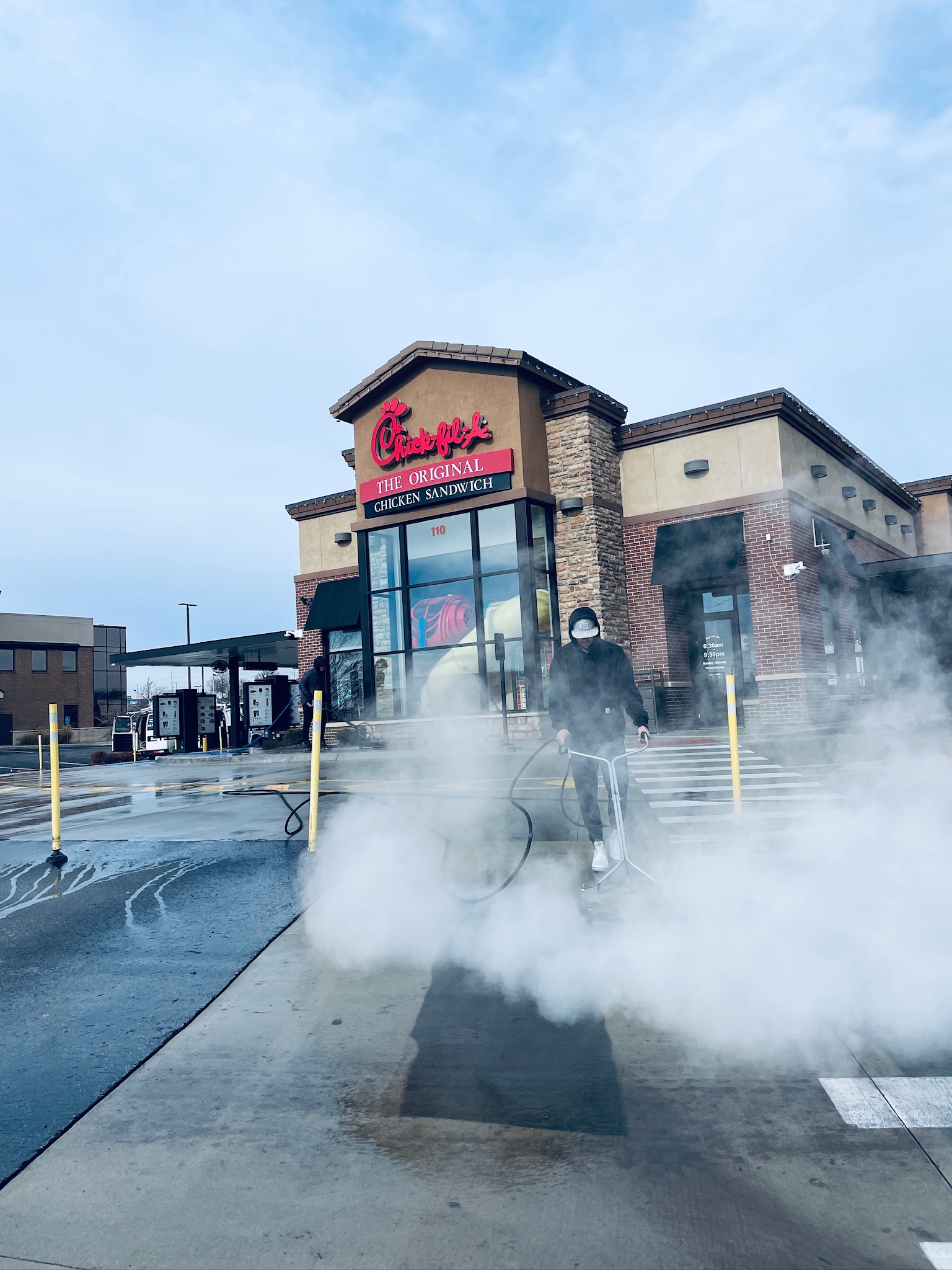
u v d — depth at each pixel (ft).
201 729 86.43
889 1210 6.59
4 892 19.33
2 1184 7.45
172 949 14.34
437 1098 8.78
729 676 22.57
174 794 39.99
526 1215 6.70
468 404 55.83
